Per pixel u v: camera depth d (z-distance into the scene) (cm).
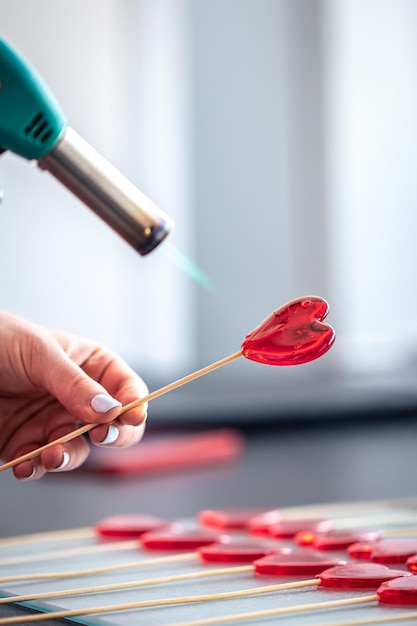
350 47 388
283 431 226
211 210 387
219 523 112
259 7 383
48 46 383
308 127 387
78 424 99
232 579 82
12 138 77
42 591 79
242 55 383
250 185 384
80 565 91
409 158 378
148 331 393
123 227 80
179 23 388
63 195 379
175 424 212
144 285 392
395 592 71
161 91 391
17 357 93
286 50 385
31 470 89
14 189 370
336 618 67
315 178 388
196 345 389
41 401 100
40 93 77
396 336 378
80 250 383
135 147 395
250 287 386
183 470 173
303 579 81
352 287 389
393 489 144
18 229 371
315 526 103
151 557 95
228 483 156
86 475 170
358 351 381
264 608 71
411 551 86
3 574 87
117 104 393
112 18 392
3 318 95
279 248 386
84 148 79
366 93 386
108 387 97
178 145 390
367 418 239
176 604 73
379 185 385
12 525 122
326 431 227
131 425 86
